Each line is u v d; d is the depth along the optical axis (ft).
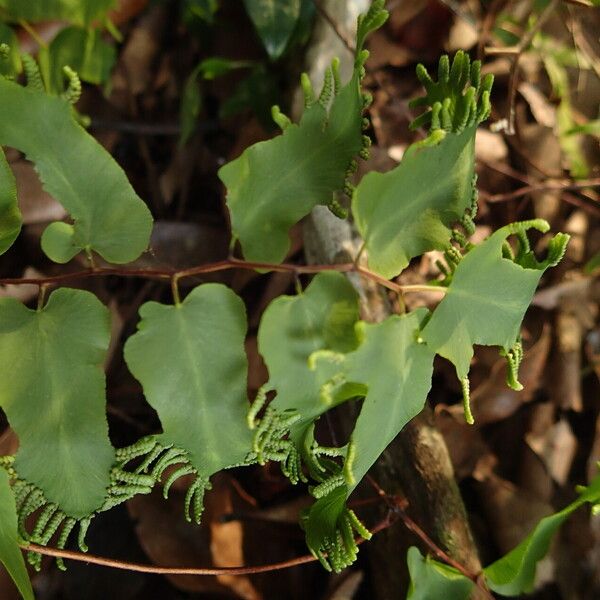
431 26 1.22
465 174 0.75
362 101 0.73
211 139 1.26
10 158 1.06
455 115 0.74
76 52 1.03
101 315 0.73
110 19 1.15
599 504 0.88
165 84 1.26
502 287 0.75
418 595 0.90
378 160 1.13
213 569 0.85
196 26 1.21
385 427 0.74
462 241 0.77
